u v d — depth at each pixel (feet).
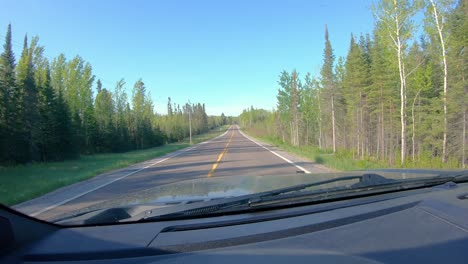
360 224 5.78
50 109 100.68
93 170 55.21
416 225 5.62
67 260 4.87
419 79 81.25
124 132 166.91
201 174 41.98
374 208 6.61
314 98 130.52
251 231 5.59
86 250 5.00
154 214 6.35
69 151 104.78
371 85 108.27
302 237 5.31
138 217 6.35
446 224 5.58
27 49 98.94
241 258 4.68
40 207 24.64
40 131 92.17
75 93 124.98
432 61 86.28
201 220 6.19
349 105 121.49
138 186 34.01
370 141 127.34
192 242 5.17
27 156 87.35
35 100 89.71
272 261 4.58
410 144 104.94
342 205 6.94
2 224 4.75
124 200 8.60
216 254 4.84
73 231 5.82
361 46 141.49
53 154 99.50
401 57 64.49
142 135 182.60
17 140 83.76
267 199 6.79
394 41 62.90
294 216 6.34
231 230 5.69
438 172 10.71
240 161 58.44
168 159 73.82
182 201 7.54
